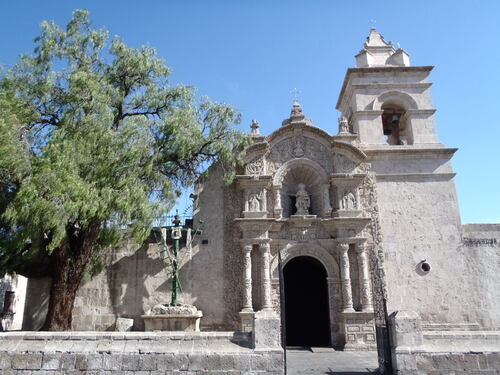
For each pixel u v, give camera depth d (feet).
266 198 72.79
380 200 74.23
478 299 70.18
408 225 73.20
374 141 78.43
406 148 76.74
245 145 67.97
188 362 35.58
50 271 65.36
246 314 65.21
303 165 75.00
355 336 65.62
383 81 82.69
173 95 62.44
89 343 36.65
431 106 81.25
